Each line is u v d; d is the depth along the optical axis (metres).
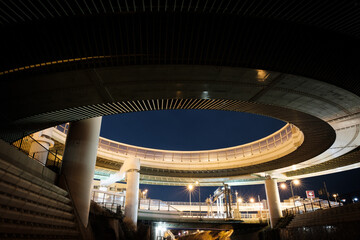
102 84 9.98
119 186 51.03
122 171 30.67
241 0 6.61
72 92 10.38
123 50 8.14
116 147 34.06
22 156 9.62
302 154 26.42
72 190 12.84
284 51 8.65
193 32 7.74
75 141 13.85
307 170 34.06
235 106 14.13
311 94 11.73
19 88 9.73
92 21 7.08
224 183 41.09
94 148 14.44
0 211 6.72
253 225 37.62
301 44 8.37
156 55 8.48
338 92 11.49
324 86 10.89
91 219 15.24
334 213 20.78
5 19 6.62
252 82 10.55
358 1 6.50
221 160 35.50
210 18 7.34
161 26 7.48
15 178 7.76
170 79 10.02
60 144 27.34
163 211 34.50
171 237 65.44
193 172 37.28
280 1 6.65
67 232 10.56
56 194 10.89
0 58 7.77
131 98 11.41
